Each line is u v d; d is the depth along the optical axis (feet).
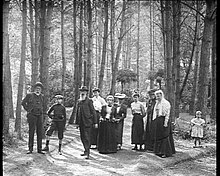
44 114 35.94
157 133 27.17
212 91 53.83
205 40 35.91
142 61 138.00
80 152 30.01
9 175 20.02
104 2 50.34
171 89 41.01
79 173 21.98
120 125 31.83
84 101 28.14
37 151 27.30
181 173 22.58
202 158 28.07
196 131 31.96
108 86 101.35
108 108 30.76
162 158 26.20
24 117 51.78
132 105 32.30
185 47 79.56
